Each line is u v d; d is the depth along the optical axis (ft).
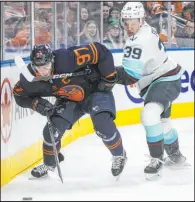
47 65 26.63
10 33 40.01
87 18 52.49
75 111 29.50
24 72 27.78
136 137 44.24
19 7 40.83
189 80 54.90
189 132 46.47
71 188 28.89
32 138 34.35
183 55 54.44
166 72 29.96
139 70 28.84
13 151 30.96
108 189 28.73
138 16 28.66
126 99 49.96
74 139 42.60
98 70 28.78
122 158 29.60
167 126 32.12
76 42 51.34
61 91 28.63
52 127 28.66
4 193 27.89
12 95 31.12
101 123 28.45
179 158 32.91
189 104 54.95
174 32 59.72
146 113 29.55
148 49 28.81
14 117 31.30
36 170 30.27
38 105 28.58
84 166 33.99
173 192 28.12
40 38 44.80
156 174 30.22
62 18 48.57
